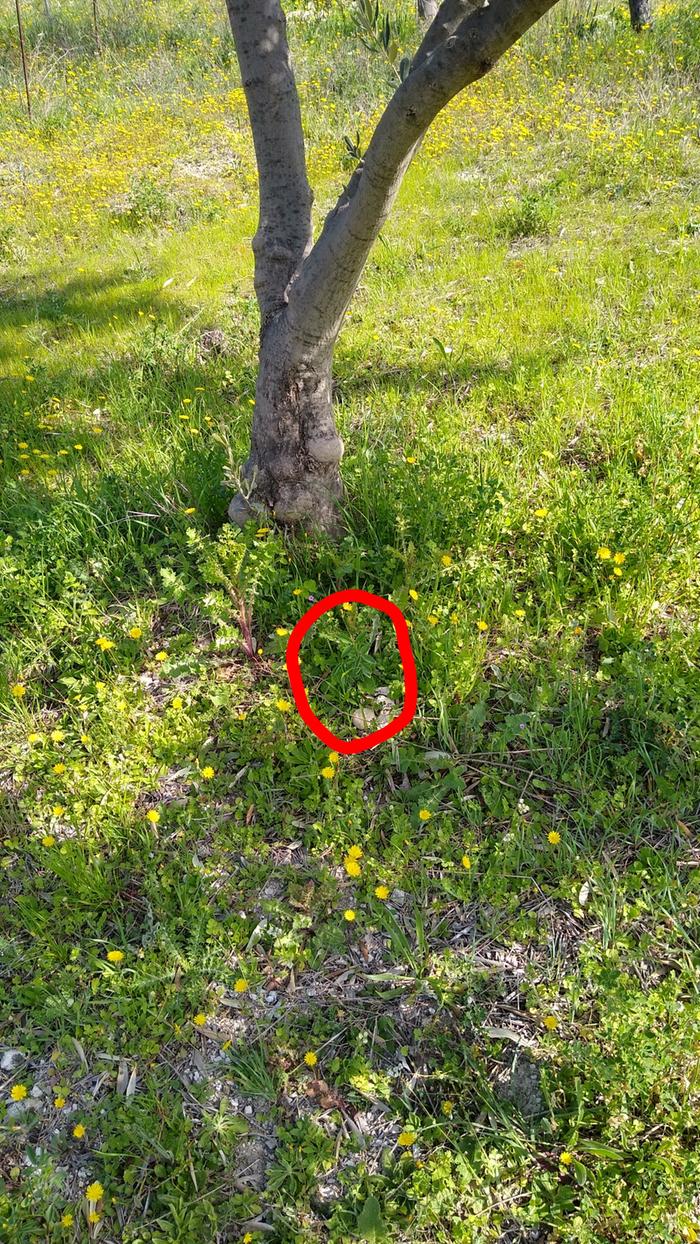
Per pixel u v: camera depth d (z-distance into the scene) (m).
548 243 6.84
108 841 3.06
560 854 2.90
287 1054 2.53
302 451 3.76
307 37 12.35
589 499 3.94
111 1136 2.39
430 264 6.71
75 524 4.21
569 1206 2.22
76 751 3.33
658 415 4.41
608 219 7.05
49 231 8.50
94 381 5.79
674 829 2.95
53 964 2.74
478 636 3.54
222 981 2.69
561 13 11.46
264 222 3.60
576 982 2.58
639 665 3.25
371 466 4.32
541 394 4.90
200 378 5.57
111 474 4.50
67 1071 2.54
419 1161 2.31
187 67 12.62
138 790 3.19
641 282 5.95
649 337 5.40
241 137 10.12
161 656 3.52
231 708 3.39
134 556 4.04
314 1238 2.21
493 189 7.84
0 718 3.54
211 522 4.27
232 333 6.01
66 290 7.28
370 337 5.75
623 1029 2.40
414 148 2.84
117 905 2.90
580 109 9.09
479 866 2.89
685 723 3.19
